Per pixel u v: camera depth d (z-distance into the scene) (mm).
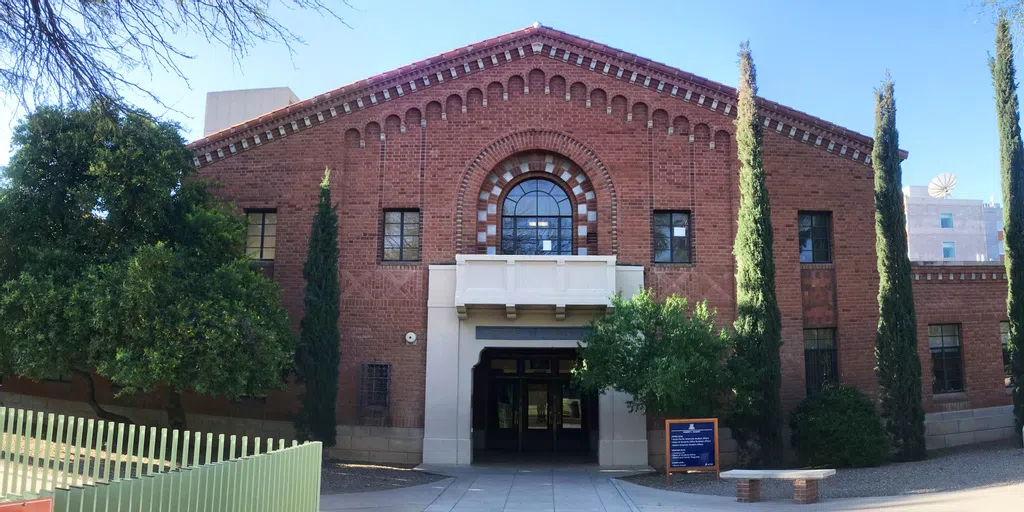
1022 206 18734
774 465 16375
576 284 17641
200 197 16875
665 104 19438
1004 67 19094
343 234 18922
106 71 7547
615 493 13383
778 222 19125
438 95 19484
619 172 19172
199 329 13312
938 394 19969
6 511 4973
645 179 19156
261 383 14719
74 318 13102
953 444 19562
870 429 16422
